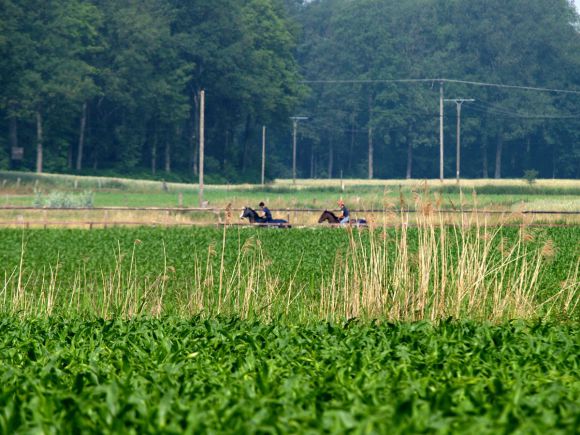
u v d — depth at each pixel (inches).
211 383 1318.9
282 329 1854.1
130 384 1309.1
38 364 1530.5
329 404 1155.9
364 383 1300.4
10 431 1090.7
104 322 1968.5
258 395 1228.5
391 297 2218.3
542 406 1147.3
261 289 2568.9
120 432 1041.5
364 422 994.7
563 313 2202.3
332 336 1755.7
